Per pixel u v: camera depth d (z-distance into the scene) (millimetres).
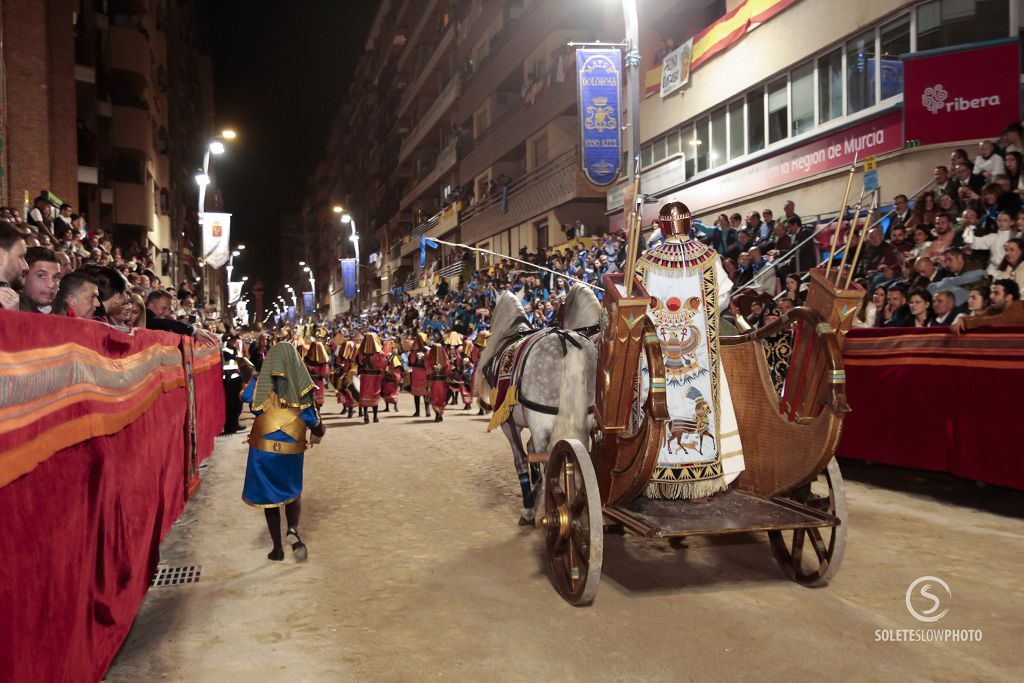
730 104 20203
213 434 11836
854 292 4629
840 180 16188
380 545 6375
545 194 30359
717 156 20844
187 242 62250
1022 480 6859
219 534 6898
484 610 4750
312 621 4633
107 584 3713
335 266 107375
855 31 15555
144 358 5066
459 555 6012
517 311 7668
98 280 5531
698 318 5301
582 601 4699
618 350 4773
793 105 17766
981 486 8062
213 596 5141
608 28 27000
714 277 5309
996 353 7109
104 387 3770
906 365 8062
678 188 22391
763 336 5316
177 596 5156
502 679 3768
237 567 5828
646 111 24234
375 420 16453
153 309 10023
